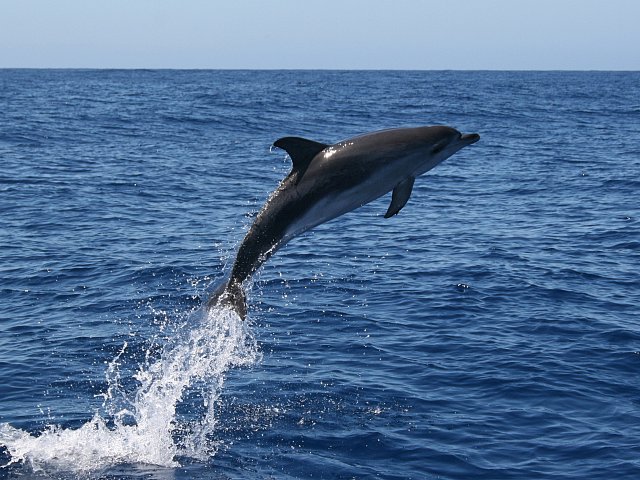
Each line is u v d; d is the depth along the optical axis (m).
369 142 6.48
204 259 17.00
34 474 8.36
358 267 16.47
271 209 6.72
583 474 8.30
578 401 10.00
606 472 8.32
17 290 14.70
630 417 9.55
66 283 15.13
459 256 17.55
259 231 6.77
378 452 8.80
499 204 24.94
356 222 21.44
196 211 22.84
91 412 9.72
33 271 15.90
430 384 10.52
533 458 8.64
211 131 47.69
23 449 8.82
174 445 8.95
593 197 26.36
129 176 29.33
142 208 23.09
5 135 41.59
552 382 10.53
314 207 6.59
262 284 15.09
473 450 8.82
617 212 23.39
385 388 10.38
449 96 92.44
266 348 11.74
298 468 8.47
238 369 10.99
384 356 11.48
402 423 9.46
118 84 126.88
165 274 15.73
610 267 16.70
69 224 20.61
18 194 24.72
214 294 6.95
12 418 9.52
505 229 20.80
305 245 18.45
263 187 27.41
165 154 36.75
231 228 20.53
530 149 41.56
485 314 13.38
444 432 9.22
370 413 9.72
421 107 71.12
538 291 14.73
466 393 10.26
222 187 27.28
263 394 10.20
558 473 8.33
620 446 8.84
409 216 22.58
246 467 8.50
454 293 14.55
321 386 10.42
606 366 11.12
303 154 6.64
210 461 8.62
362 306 13.78
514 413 9.69
